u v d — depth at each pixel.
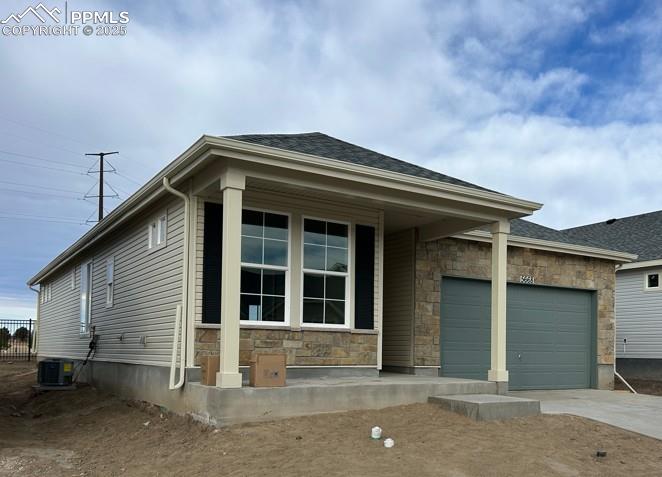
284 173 9.38
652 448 8.41
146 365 11.49
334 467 6.85
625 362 20.73
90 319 16.34
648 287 20.34
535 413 9.70
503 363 11.28
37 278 24.19
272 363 8.86
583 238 19.58
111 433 9.74
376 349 11.35
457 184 11.50
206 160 8.92
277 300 10.48
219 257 10.06
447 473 6.80
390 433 8.25
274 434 7.95
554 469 7.19
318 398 9.05
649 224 22.88
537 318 15.55
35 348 28.14
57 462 8.08
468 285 14.39
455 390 10.38
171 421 9.52
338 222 11.23
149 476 7.04
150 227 11.84
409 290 13.66
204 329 9.77
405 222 13.20
